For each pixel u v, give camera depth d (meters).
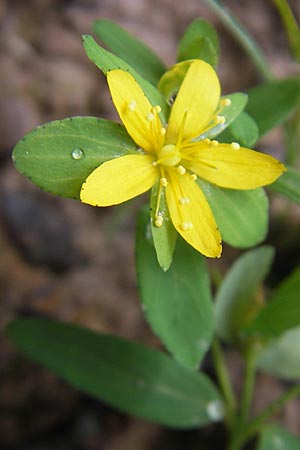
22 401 0.06
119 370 0.06
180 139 0.05
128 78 0.05
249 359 0.06
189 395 0.06
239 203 0.05
